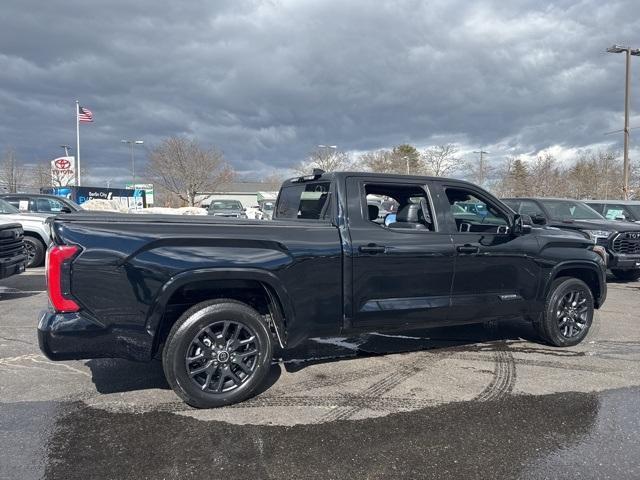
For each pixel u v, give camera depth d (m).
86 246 3.44
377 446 3.27
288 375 4.59
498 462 3.09
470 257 4.79
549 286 5.35
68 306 3.42
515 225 5.03
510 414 3.78
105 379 4.41
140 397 4.02
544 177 51.94
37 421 3.58
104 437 3.35
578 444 3.32
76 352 3.48
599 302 5.89
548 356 5.22
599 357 5.20
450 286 4.72
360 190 4.47
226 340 3.87
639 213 13.13
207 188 52.62
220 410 3.79
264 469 2.98
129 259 3.51
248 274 3.80
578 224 10.17
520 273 5.12
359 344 5.60
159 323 3.64
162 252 3.60
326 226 4.23
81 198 33.09
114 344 3.54
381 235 4.40
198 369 3.77
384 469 3.00
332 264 4.16
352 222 4.34
